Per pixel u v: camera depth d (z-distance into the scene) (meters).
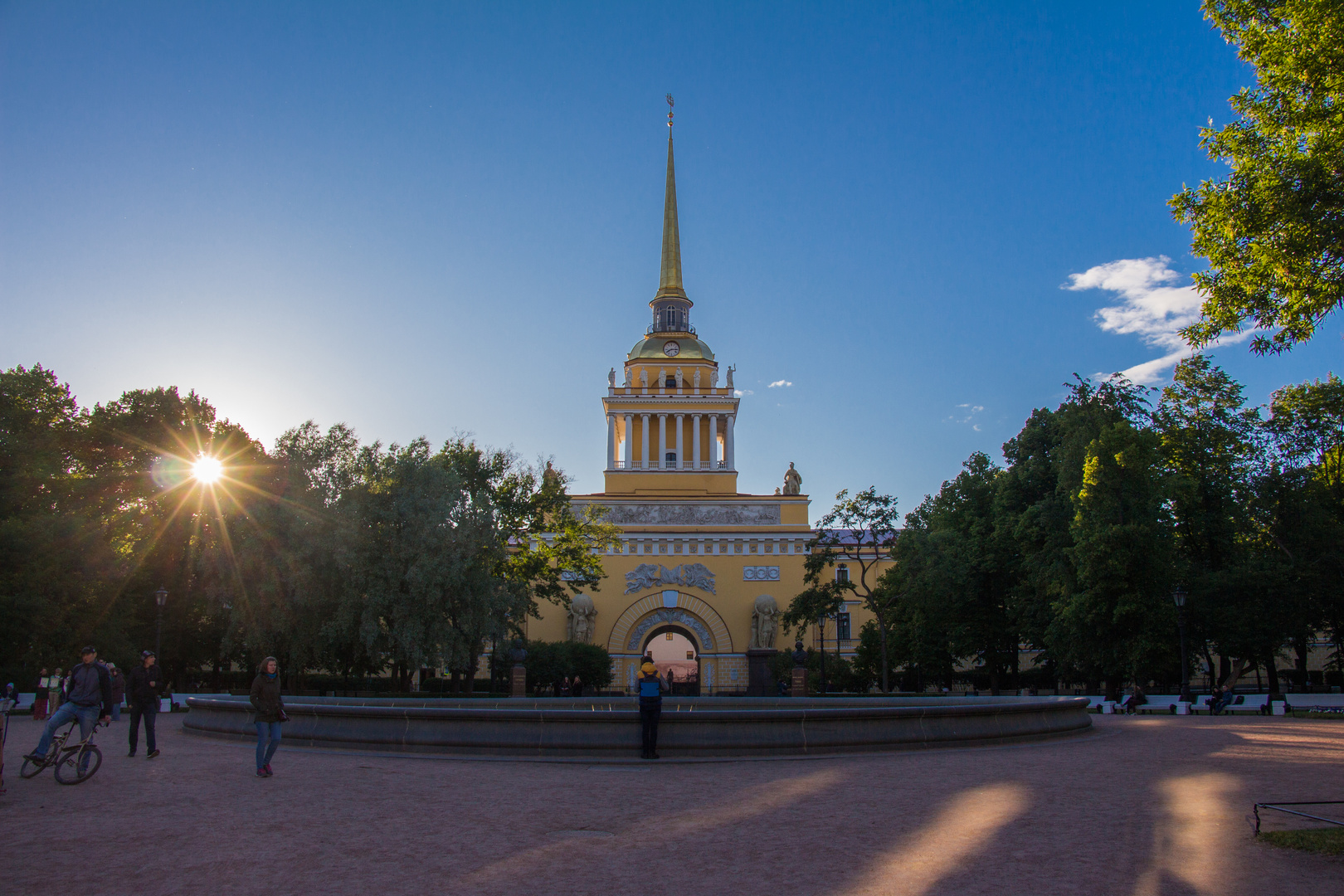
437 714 20.69
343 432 49.69
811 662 71.31
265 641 45.75
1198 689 63.38
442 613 46.22
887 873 9.89
